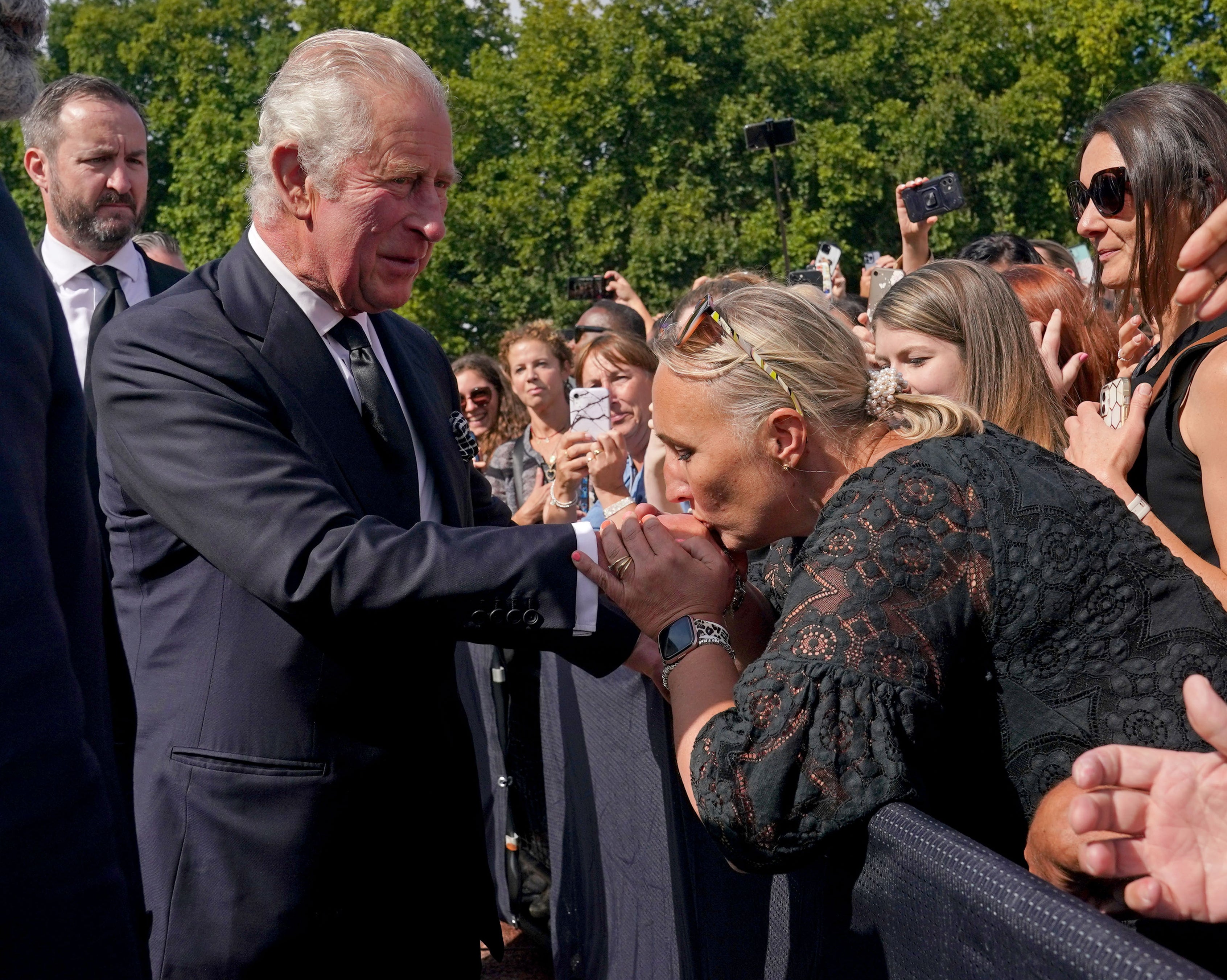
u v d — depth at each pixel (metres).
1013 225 31.66
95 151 3.61
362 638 1.95
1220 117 2.13
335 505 1.88
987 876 1.07
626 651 1.89
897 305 2.36
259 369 1.98
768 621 1.87
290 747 1.94
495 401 5.98
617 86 32.34
